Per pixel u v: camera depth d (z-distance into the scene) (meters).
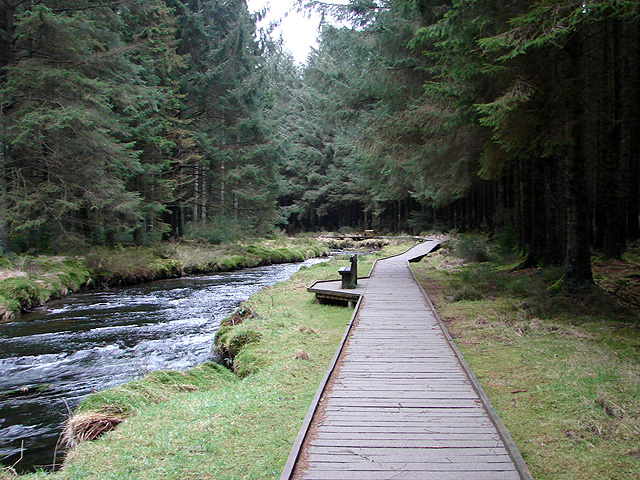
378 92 13.56
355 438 3.98
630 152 14.11
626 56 12.95
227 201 29.84
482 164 11.30
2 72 16.23
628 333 7.07
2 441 5.15
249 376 6.51
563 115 8.55
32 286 13.48
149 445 4.24
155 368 7.93
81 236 18.62
